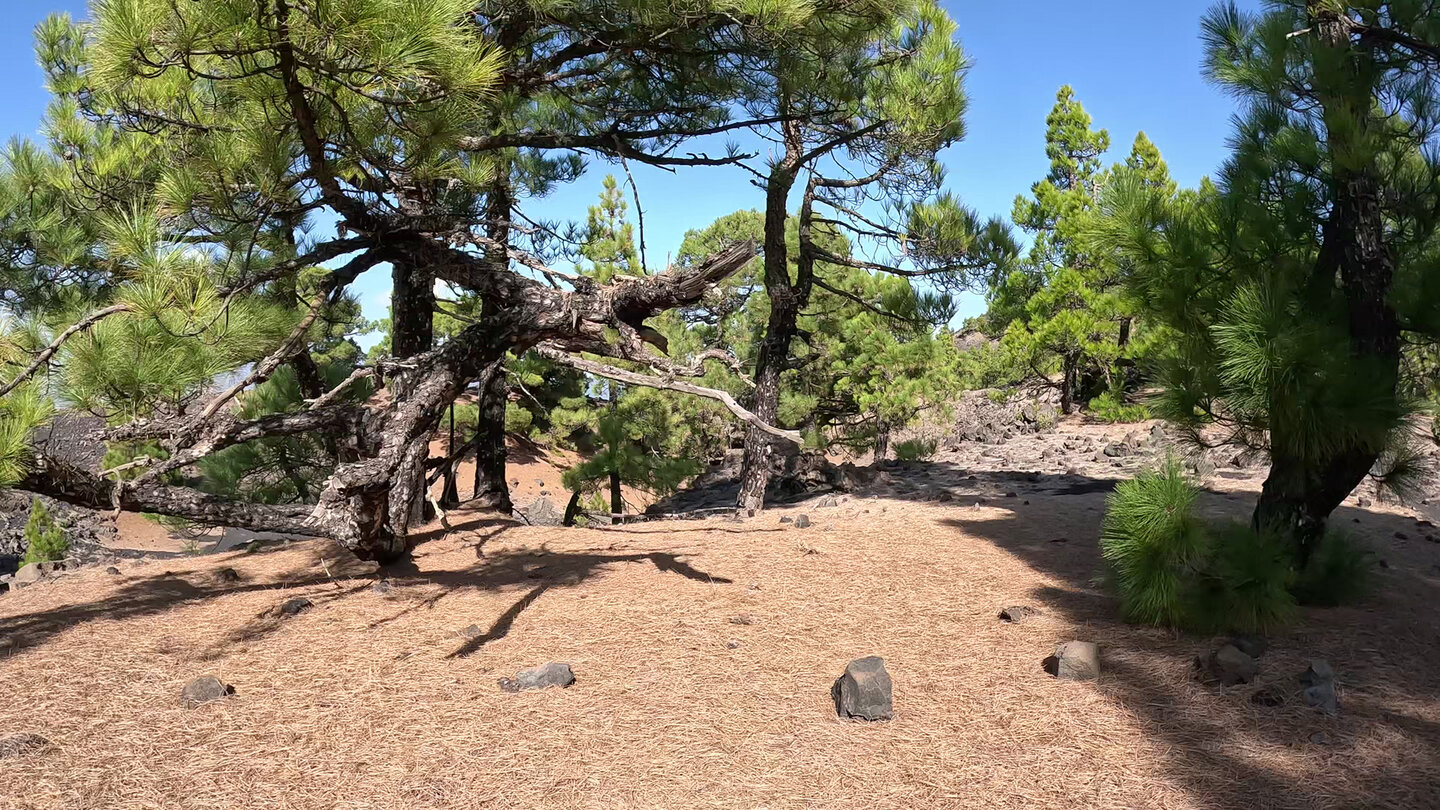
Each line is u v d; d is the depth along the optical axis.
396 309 8.80
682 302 6.43
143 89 4.77
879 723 3.94
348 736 3.84
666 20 5.79
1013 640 5.10
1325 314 5.03
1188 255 5.02
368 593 6.35
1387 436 4.70
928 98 8.44
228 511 5.79
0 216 7.94
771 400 11.03
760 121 6.84
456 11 3.97
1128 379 22.09
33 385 4.79
